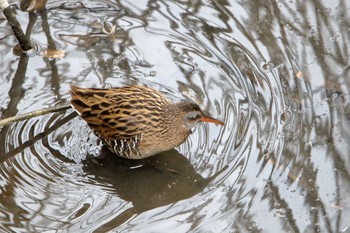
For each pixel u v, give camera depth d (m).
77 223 10.73
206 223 10.68
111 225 10.73
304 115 12.38
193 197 11.14
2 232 10.60
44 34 14.10
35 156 11.81
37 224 10.70
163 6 14.69
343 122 12.22
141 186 11.42
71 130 12.28
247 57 13.53
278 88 12.91
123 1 14.77
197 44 13.84
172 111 11.66
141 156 11.77
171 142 11.78
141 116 11.60
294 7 14.54
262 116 12.36
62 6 14.69
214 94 12.81
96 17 14.45
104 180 11.52
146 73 13.23
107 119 11.61
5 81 13.17
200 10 14.61
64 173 11.56
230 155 11.74
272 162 11.56
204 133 12.17
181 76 13.16
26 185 11.31
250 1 14.73
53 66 13.45
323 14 14.32
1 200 11.08
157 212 10.95
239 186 11.21
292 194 11.08
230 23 14.29
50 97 12.78
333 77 13.07
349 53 13.48
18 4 14.73
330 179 11.30
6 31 14.19
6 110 12.56
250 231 10.53
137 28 14.19
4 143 12.02
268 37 13.95
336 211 10.82
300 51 13.62
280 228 10.59
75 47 13.82
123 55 13.60
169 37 14.00
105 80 13.07
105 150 12.04
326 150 11.76
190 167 11.66
